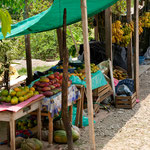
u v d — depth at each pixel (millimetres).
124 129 5391
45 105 4516
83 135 5125
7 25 2242
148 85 9039
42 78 4875
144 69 11523
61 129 4922
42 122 5188
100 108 6812
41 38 16906
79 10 5641
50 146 4582
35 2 11234
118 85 7523
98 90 6402
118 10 10578
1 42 5082
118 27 7984
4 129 5637
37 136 4629
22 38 14492
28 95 4312
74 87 5148
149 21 10250
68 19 6660
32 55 17188
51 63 14641
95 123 5812
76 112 5395
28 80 7496
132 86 7316
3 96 4227
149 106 6840
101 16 10703
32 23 5258
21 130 4926
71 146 3812
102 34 10938
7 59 5008
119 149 4469
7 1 7465
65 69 3670
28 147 4156
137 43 7160
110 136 5074
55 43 17312
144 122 5730
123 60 10016
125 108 6754
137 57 7156
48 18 5414
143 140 4816
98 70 6691
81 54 10766
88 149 4477
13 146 3916
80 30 15328
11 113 3822
